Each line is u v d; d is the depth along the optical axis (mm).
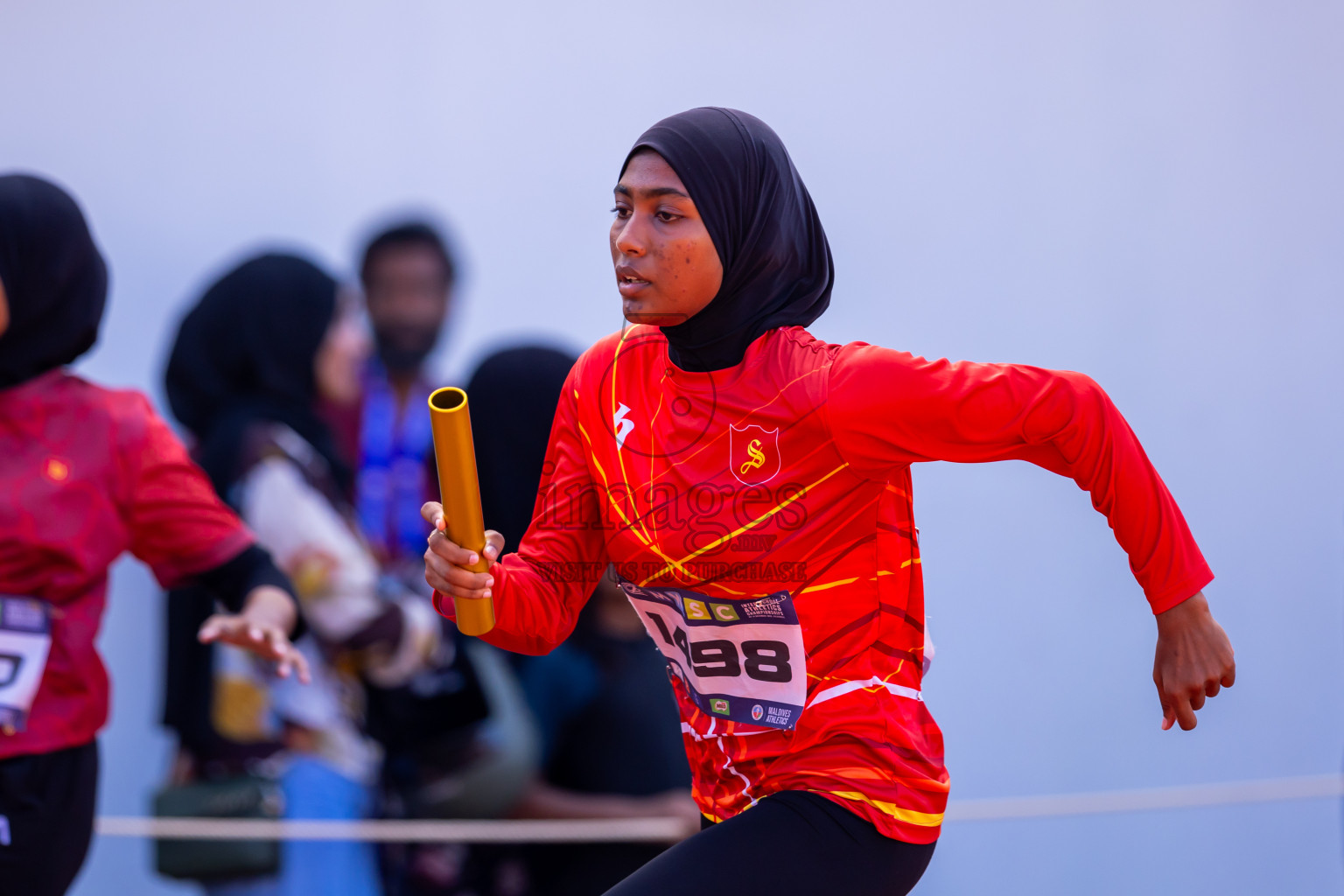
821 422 5707
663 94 14273
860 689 5926
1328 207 14492
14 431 7625
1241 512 14312
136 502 7914
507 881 11734
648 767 11453
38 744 7500
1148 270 14391
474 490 5465
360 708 11484
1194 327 14391
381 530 13164
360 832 10859
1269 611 14258
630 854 11461
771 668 6027
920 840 5902
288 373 12539
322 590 11102
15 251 7594
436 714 11438
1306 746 14219
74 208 7922
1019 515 14172
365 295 13688
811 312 6277
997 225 14336
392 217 13883
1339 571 14336
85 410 7840
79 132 13688
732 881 5547
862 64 14250
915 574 6113
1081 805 13414
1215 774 14172
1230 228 14422
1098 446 5582
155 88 13773
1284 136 14477
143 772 13156
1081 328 14367
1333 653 14281
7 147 13617
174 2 13766
